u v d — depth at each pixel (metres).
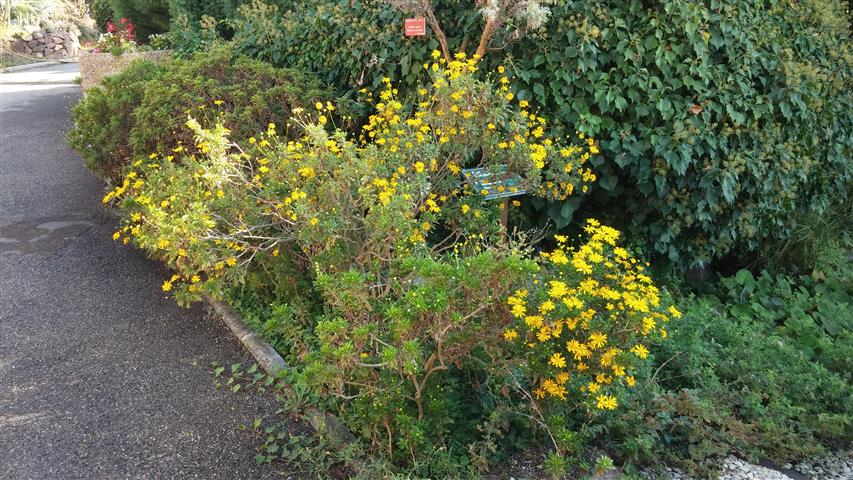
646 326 2.51
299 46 5.68
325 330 2.39
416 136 3.58
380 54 4.76
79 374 3.25
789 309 4.62
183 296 3.41
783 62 4.73
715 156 4.42
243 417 2.95
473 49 4.48
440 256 3.71
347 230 3.32
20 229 5.19
